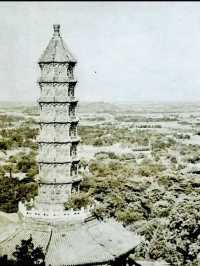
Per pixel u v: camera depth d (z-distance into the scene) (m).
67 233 62.69
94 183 105.00
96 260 58.47
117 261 61.31
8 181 119.00
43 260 57.59
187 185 115.19
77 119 68.25
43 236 61.75
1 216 100.88
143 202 96.88
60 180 66.81
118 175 130.38
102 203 91.81
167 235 81.88
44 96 66.50
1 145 184.38
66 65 66.19
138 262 80.50
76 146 68.81
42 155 67.25
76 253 59.22
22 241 58.75
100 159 181.38
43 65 66.31
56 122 66.31
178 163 184.75
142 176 138.62
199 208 87.25
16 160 162.62
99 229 65.19
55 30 67.75
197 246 78.69
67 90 66.50
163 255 81.44
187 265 78.56
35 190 115.12
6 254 58.44
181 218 83.31
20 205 66.62
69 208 66.56
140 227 87.44
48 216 63.25
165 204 93.50
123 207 95.25
